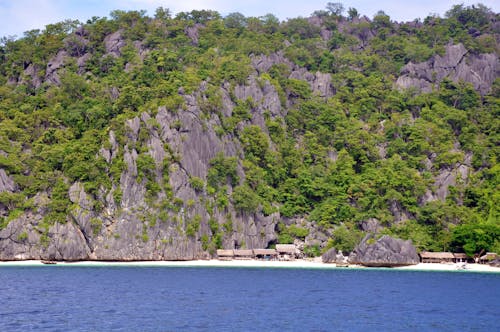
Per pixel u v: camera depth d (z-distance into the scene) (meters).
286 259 186.12
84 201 176.25
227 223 189.25
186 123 194.75
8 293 118.69
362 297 120.00
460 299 119.00
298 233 193.75
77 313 99.62
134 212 177.88
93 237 175.50
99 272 154.50
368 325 94.00
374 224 191.25
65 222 175.50
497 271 169.88
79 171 180.00
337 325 93.56
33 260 174.12
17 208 179.00
